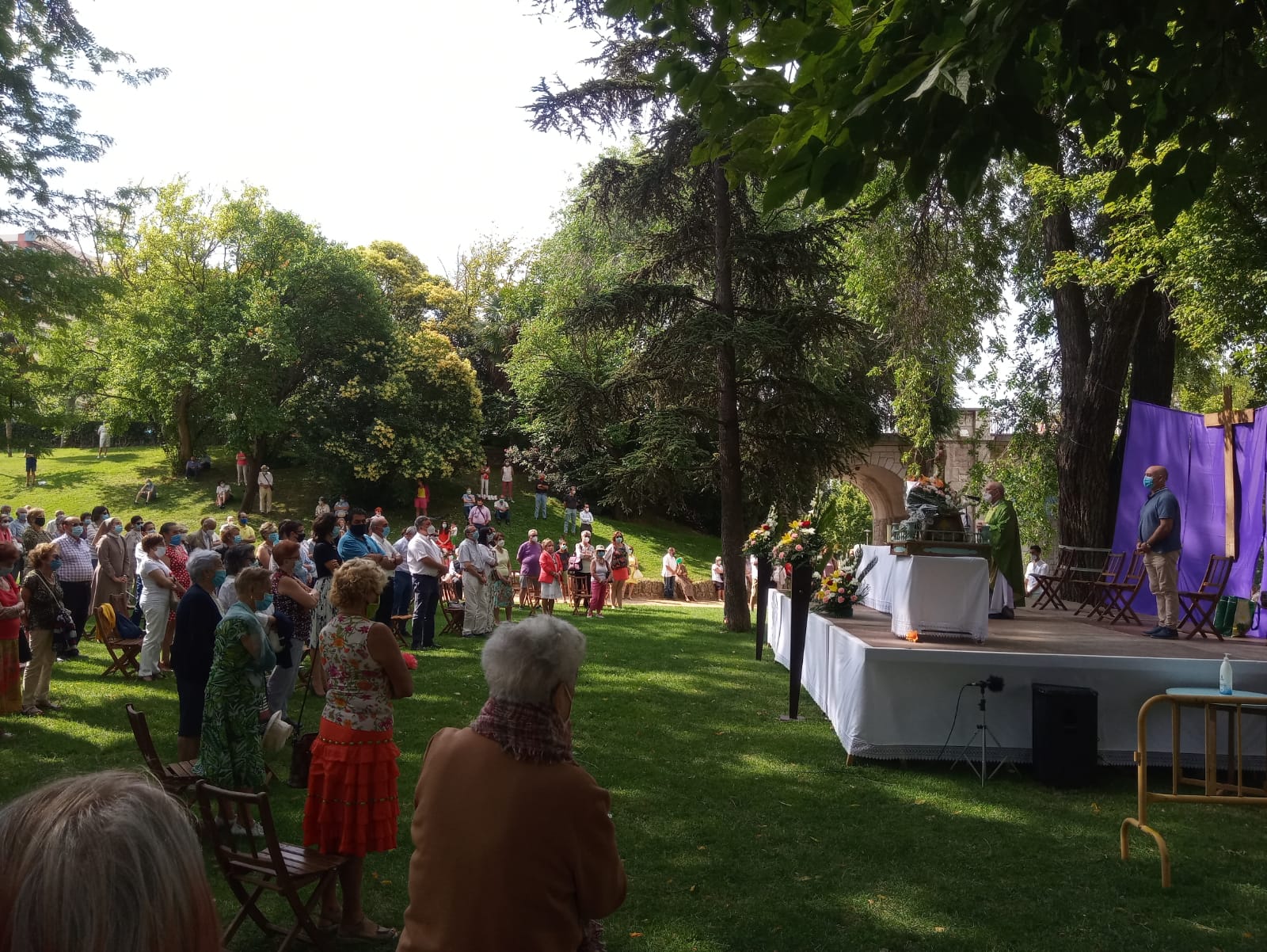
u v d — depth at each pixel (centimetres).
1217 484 1289
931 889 567
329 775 477
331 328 4141
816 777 806
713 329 1697
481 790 254
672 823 677
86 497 4122
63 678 1132
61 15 1235
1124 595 1453
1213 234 1130
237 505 4088
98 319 1398
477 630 1645
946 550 923
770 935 498
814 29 394
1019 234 2031
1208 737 679
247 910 470
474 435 4338
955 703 848
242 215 4150
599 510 4550
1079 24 360
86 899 101
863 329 1816
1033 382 2139
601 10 531
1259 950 495
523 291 5181
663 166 1739
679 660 1459
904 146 382
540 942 245
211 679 564
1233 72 412
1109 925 521
